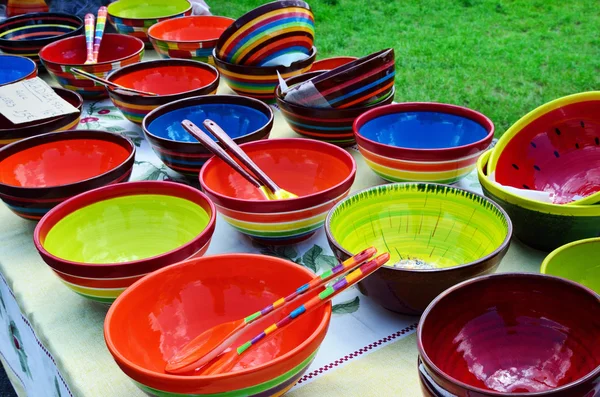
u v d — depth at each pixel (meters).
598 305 0.56
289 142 0.94
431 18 3.87
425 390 0.52
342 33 3.68
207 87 1.19
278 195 0.86
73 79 1.34
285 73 1.26
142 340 0.65
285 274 0.67
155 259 0.69
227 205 0.79
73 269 0.69
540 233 0.78
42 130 1.07
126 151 0.99
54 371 0.79
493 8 3.96
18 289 0.82
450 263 0.79
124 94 1.16
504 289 0.59
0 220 0.99
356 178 1.05
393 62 1.07
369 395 0.62
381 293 0.67
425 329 0.55
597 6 3.89
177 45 1.44
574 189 0.92
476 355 0.60
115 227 0.85
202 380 0.51
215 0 4.20
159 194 0.85
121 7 1.82
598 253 0.72
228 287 0.69
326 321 0.57
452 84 2.98
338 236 0.75
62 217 0.81
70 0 1.83
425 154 0.88
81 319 0.76
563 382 0.58
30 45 1.52
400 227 0.82
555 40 3.42
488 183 0.82
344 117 1.05
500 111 2.73
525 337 0.60
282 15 1.23
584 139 0.93
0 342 1.16
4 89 1.19
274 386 0.54
